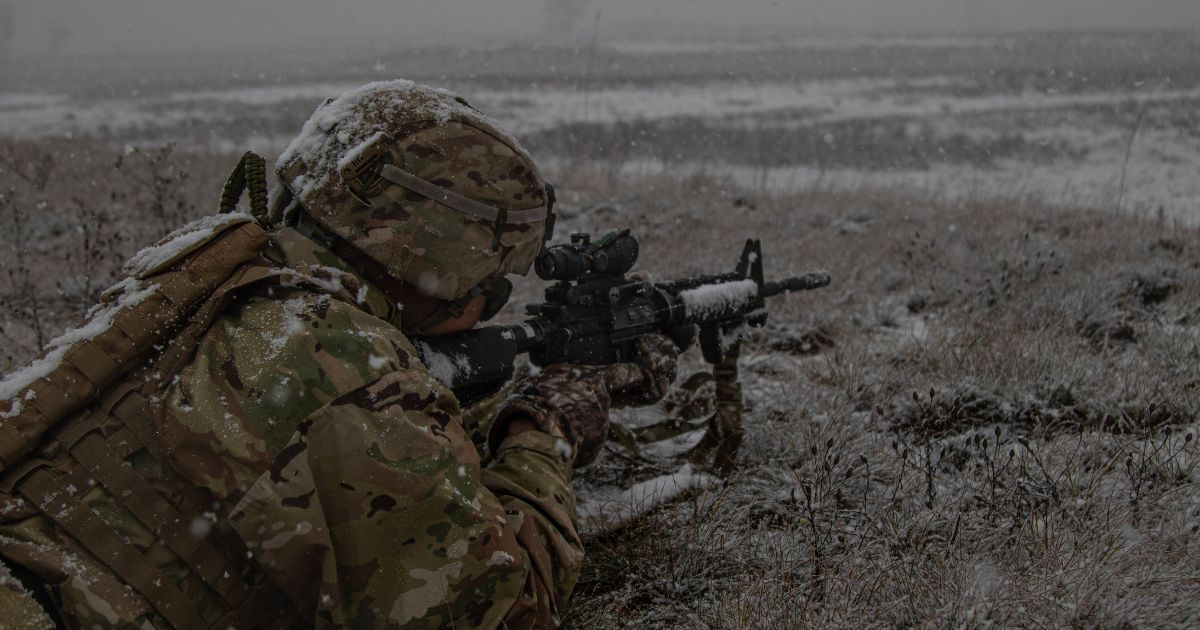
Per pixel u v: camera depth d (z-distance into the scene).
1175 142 19.42
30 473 1.45
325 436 1.46
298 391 1.47
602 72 36.50
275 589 1.52
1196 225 7.97
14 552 1.42
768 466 3.10
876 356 4.16
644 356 2.56
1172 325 4.36
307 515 1.43
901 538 2.54
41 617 1.40
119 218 8.05
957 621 2.10
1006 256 5.56
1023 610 2.11
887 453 3.10
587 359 2.46
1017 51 44.44
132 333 1.51
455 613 1.52
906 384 3.70
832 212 8.40
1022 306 4.65
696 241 7.09
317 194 1.70
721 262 6.26
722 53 48.34
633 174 13.23
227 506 1.44
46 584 1.42
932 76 35.31
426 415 1.55
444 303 1.89
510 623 1.61
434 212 1.68
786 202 9.32
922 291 5.27
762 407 3.56
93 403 1.51
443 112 1.73
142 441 1.48
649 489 2.93
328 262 1.70
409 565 1.49
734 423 3.16
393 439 1.49
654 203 9.05
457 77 33.72
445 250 1.70
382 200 1.66
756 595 2.26
